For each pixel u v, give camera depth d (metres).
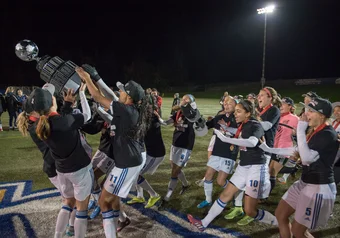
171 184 4.66
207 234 3.80
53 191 5.16
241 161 3.62
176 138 4.64
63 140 2.96
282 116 5.34
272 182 4.86
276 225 3.84
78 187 3.18
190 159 7.39
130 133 3.19
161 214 4.34
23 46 3.34
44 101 2.84
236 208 4.25
